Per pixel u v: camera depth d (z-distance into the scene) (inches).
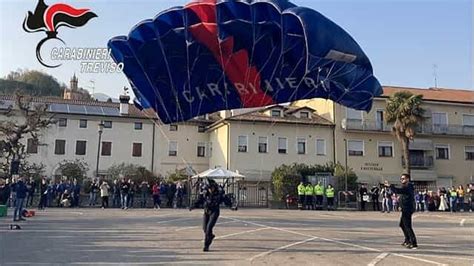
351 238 594.9
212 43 547.2
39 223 724.0
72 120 2016.5
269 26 519.8
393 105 1812.3
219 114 2191.2
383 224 839.1
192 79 597.6
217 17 514.3
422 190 1754.4
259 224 781.3
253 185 1859.0
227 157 1887.3
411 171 2076.8
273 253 450.6
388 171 2043.6
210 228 458.9
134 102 665.0
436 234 684.1
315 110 2177.7
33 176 1475.1
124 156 2055.9
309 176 1528.1
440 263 411.8
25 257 404.8
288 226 757.9
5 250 442.0
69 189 1250.0
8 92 1883.6
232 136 1903.3
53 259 397.1
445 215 1266.0
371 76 553.9
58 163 1957.4
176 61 574.6
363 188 1491.1
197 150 2158.0
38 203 1215.6
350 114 2037.4
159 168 2091.5
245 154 1903.3
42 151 1962.4
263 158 1920.5
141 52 556.4
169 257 417.1
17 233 583.2
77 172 1862.7
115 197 1274.6
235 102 631.8
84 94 2449.6
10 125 1502.2
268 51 551.8
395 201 1359.5
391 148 2066.9
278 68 569.9
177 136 2135.8
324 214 1162.0
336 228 741.9
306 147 1975.9
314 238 584.4
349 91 578.9
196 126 2167.8
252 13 507.2
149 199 1333.7
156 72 587.2
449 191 1576.0
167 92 616.7
